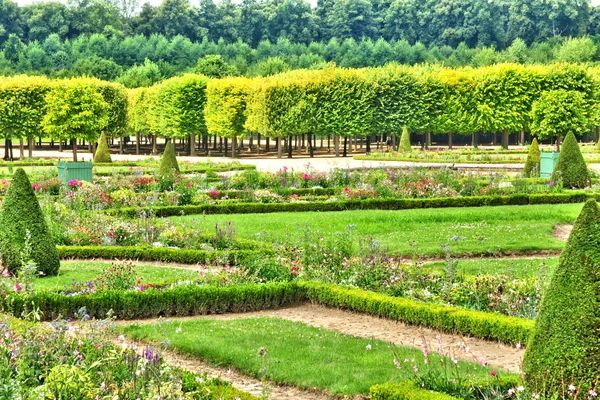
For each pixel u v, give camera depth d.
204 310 16.66
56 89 69.12
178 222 28.02
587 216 9.57
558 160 36.75
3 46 158.50
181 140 99.56
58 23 166.62
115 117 86.75
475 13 160.38
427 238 24.39
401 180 34.78
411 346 13.68
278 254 19.61
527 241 23.56
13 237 19.11
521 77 77.69
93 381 9.45
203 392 9.77
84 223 24.25
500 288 15.82
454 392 9.99
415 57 137.00
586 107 76.50
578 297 9.34
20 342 10.27
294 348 13.25
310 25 176.12
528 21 158.38
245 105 80.56
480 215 28.56
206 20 177.38
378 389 10.22
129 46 139.62
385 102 79.88
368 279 17.55
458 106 79.81
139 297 16.12
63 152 91.38
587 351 9.16
